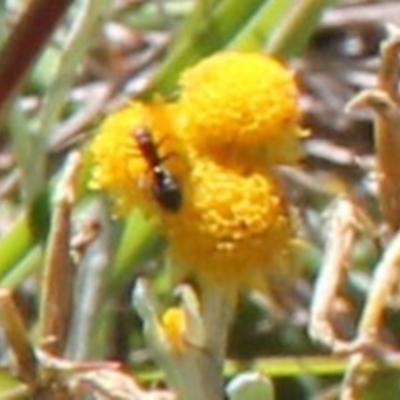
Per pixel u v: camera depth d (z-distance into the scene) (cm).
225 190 15
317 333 17
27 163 19
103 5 19
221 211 15
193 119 15
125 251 19
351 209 17
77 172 17
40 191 19
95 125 20
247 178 15
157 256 19
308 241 22
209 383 16
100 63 24
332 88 26
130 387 17
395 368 17
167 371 16
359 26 26
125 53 25
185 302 15
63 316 17
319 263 22
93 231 18
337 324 18
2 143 23
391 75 18
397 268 17
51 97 19
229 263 15
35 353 17
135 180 15
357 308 22
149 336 16
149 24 25
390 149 17
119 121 15
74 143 21
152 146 15
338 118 25
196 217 15
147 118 15
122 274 19
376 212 23
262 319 22
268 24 19
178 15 25
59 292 17
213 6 19
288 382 22
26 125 19
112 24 25
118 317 21
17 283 19
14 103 19
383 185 18
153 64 24
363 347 17
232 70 15
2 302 17
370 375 17
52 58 22
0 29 19
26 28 17
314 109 25
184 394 16
